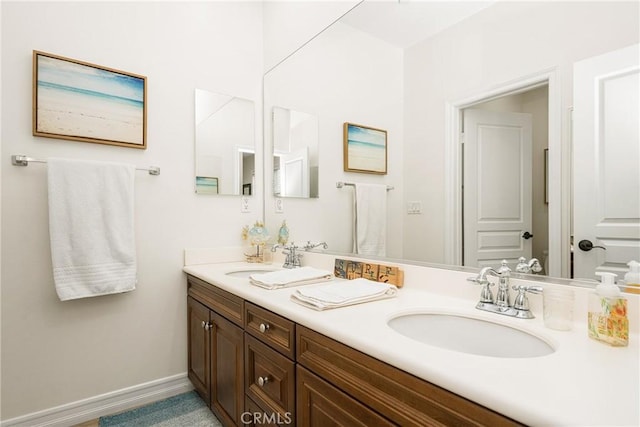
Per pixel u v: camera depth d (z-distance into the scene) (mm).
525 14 1027
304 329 988
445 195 1258
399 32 1426
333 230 1789
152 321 1915
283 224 2182
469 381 579
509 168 1071
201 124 2094
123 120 1804
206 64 2133
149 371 1904
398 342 766
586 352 707
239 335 1375
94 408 1736
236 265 2068
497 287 1076
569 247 940
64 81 1652
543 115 990
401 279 1340
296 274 1523
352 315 980
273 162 2293
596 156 886
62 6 1672
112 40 1806
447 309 1043
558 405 498
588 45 896
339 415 851
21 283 1568
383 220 1503
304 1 2000
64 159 1609
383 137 1501
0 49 1525
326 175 1832
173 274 1985
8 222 1542
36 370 1602
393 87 1452
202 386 1784
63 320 1665
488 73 1124
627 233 833
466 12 1186
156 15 1953
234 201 2238
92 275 1639
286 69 2152
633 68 820
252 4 2363
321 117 1863
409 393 678
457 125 1217
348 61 1688
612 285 765
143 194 1887
